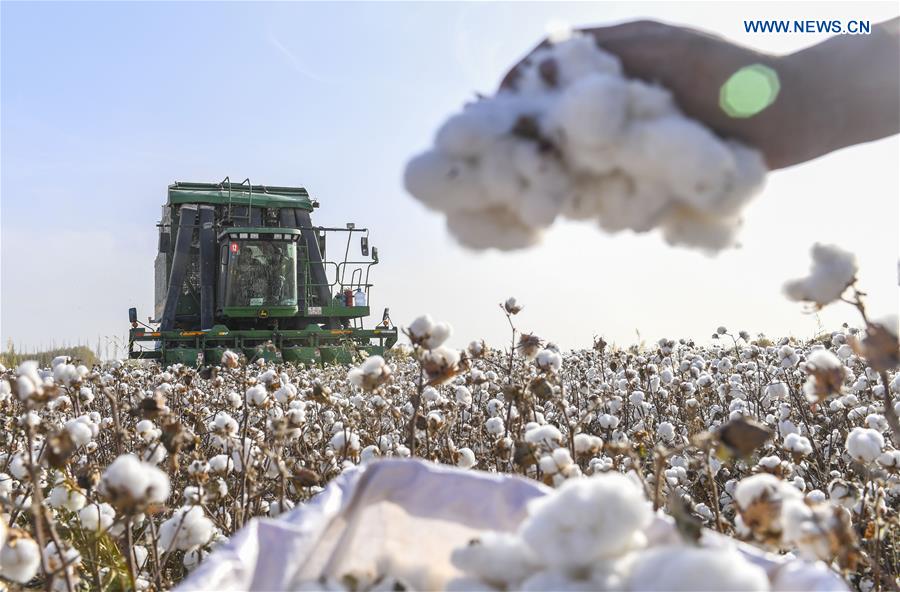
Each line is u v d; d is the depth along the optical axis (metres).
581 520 1.24
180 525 2.66
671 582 1.10
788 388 5.39
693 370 6.50
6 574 2.02
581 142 1.05
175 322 18.94
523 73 1.19
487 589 1.50
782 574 1.53
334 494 1.83
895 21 1.34
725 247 1.16
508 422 3.90
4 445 4.08
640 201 1.11
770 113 1.22
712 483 2.69
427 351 3.16
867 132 1.34
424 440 4.02
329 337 18.64
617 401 5.29
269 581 1.63
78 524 3.60
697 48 1.17
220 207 19.56
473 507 1.78
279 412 4.36
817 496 2.88
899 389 3.89
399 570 1.83
